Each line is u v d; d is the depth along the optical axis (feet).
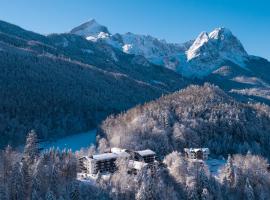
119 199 465.47
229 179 547.90
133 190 476.54
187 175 519.60
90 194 464.65
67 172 499.92
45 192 450.30
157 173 513.45
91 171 564.30
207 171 559.79
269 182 579.48
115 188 477.36
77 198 447.01
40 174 468.75
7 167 499.51
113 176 504.84
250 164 613.11
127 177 499.51
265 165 646.33
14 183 455.63
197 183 507.30
